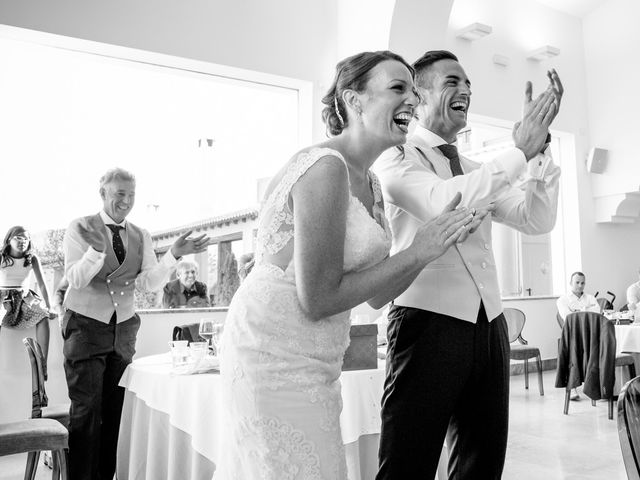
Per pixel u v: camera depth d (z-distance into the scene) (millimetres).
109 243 3023
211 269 6750
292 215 1162
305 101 5203
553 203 1624
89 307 2932
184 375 2334
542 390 5730
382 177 1639
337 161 1127
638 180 7465
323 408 1181
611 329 4699
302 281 1103
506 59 6934
